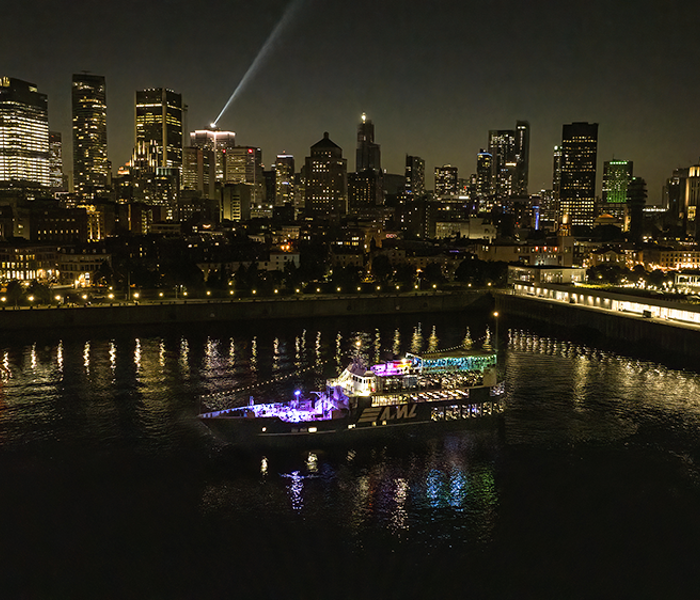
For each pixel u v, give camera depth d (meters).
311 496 85.19
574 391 133.75
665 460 97.38
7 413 116.31
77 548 73.06
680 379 144.88
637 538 75.88
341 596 65.62
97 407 120.25
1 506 81.75
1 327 197.50
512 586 67.38
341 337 199.00
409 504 83.44
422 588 67.00
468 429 108.00
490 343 191.25
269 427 98.06
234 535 76.00
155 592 65.94
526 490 87.38
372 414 101.75
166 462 95.00
